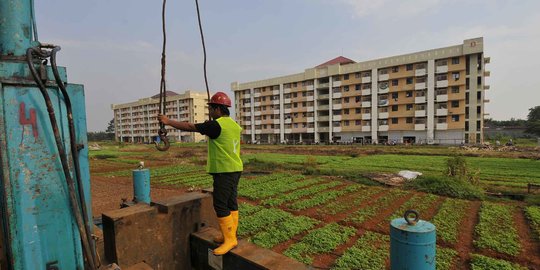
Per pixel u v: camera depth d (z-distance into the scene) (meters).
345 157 34.81
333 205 11.45
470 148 42.56
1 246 2.41
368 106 64.50
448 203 11.62
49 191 2.41
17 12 2.33
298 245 7.32
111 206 12.05
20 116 2.24
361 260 6.43
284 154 41.78
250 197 12.92
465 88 54.06
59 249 2.49
